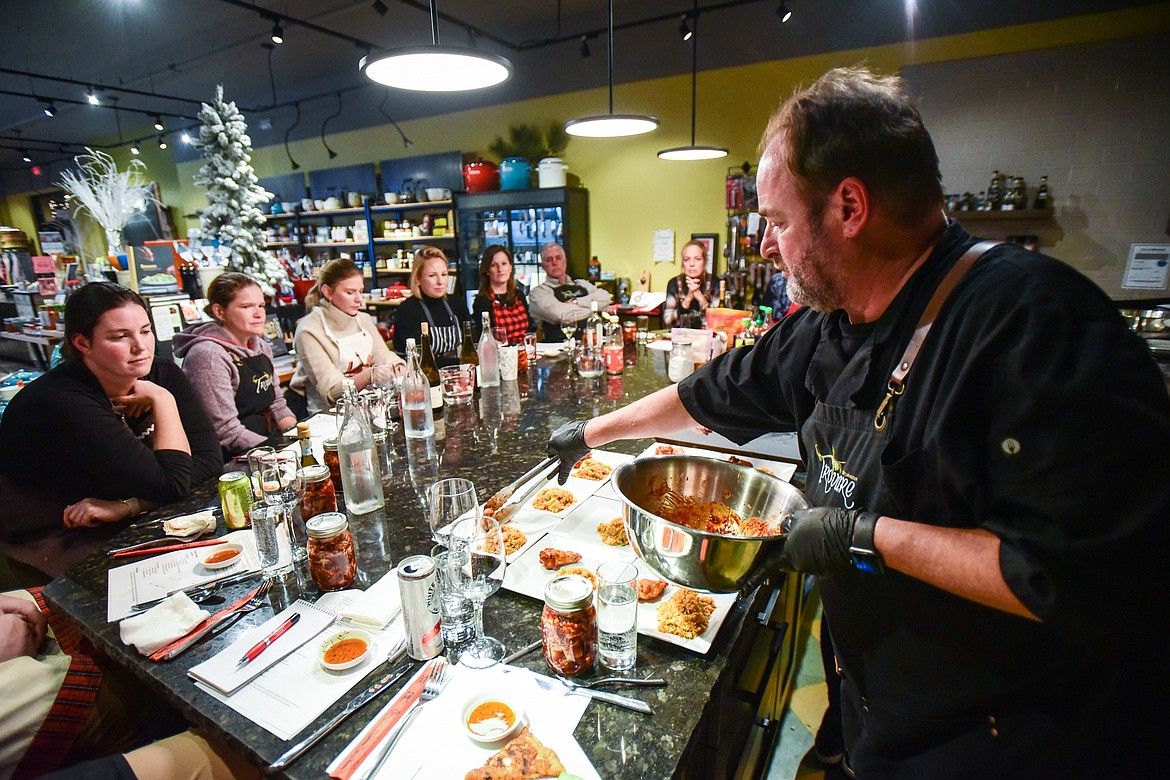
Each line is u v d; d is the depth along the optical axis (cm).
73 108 704
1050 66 343
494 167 538
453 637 87
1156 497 52
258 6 415
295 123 634
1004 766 74
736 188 447
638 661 81
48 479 146
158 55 531
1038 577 57
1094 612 55
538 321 416
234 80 611
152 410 162
